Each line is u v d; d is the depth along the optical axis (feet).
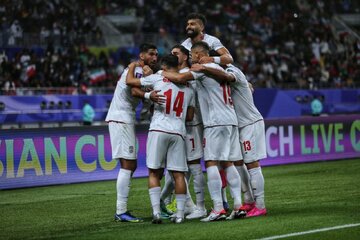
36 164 108.88
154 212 70.95
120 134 74.38
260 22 270.87
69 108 190.39
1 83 194.29
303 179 110.42
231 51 239.09
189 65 75.31
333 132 143.23
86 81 212.43
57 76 206.39
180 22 259.39
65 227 71.56
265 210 74.59
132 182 112.78
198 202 75.00
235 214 71.77
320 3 288.30
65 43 225.76
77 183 112.47
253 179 73.97
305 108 217.56
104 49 228.43
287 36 265.54
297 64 249.14
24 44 218.79
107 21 254.68
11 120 179.83
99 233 66.49
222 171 78.74
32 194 100.01
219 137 71.15
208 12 265.54
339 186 100.27
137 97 72.23
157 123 70.59
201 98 71.87
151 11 263.08
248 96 73.82
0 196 98.58
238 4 274.77
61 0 240.12
